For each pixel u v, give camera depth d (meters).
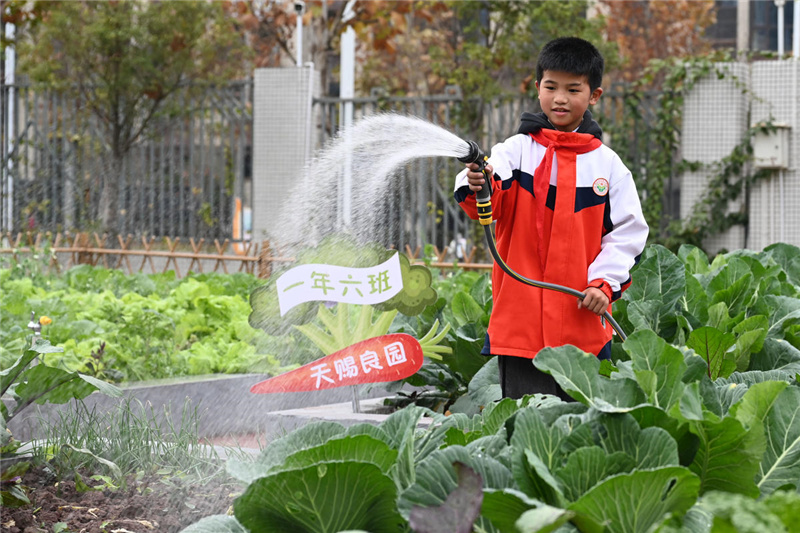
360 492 2.00
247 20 18.41
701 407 2.27
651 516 1.95
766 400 2.31
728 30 28.28
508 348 3.59
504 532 1.99
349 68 15.96
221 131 16.19
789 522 1.67
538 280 3.59
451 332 4.92
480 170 3.37
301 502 1.99
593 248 3.61
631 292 4.68
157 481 3.56
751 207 13.70
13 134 17.28
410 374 4.11
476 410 4.44
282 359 6.30
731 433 2.16
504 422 2.36
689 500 1.98
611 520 1.88
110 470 3.62
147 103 16.70
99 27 15.44
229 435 5.37
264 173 15.45
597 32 16.02
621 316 4.66
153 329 6.46
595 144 3.64
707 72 13.70
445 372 5.09
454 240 14.10
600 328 3.61
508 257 3.64
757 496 2.21
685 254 6.51
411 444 2.21
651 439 2.11
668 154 13.98
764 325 4.23
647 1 27.17
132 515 3.21
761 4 27.52
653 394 2.30
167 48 15.98
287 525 2.03
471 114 15.61
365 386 5.19
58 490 3.42
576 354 2.42
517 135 3.74
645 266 4.73
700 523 2.00
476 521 2.07
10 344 6.02
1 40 16.91
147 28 15.79
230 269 16.02
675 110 13.98
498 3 16.00
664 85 14.08
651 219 14.07
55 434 3.88
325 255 4.35
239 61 17.81
